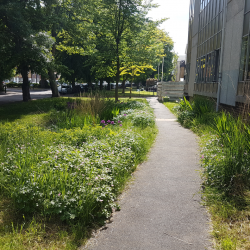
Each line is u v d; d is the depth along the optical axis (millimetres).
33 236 3246
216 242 3211
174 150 7762
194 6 22281
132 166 6047
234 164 4586
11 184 4215
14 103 22500
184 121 12078
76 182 4078
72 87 41438
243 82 10609
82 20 25516
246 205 3998
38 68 20594
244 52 10734
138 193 4766
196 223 3695
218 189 4559
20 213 3779
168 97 28656
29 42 19453
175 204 4301
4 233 3314
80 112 11672
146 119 11609
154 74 65250
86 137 7648
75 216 3566
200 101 13203
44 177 4062
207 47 17484
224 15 13281
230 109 12438
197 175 5648
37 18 20484
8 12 17891
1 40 18609
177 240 3295
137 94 40531
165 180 5383
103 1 20344
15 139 7391
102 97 13805
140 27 21344
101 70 24172
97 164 4984
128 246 3188
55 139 7234
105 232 3510
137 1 20922
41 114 14961
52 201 3633
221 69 13508
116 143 6730
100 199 3947
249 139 5160
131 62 23031
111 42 21703
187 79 25094
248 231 3338
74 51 28141
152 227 3617
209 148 6543
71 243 3180
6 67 19594
